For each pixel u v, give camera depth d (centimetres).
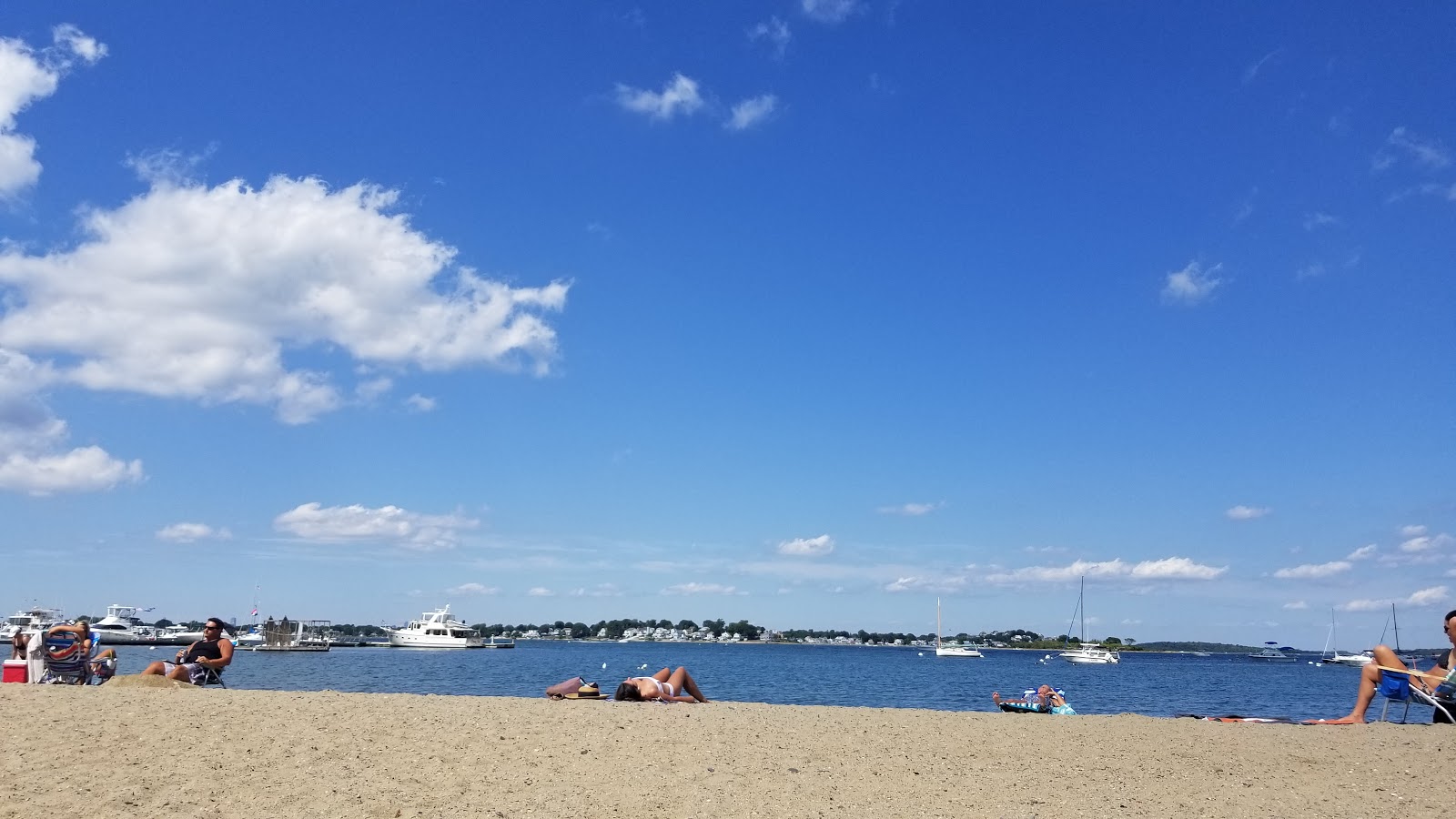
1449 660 1452
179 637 11581
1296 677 9281
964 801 809
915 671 9356
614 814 717
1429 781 955
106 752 846
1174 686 6531
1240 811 809
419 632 12938
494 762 875
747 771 884
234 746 890
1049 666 12775
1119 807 807
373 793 747
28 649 1605
